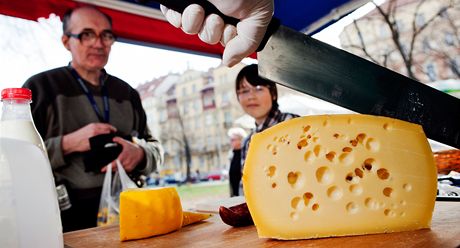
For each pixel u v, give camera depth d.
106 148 1.62
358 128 0.63
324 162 0.62
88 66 1.62
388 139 0.63
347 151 0.63
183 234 0.74
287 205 0.61
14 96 0.56
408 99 0.73
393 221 0.59
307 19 1.74
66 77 1.58
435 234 0.55
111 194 1.56
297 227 0.60
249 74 1.88
